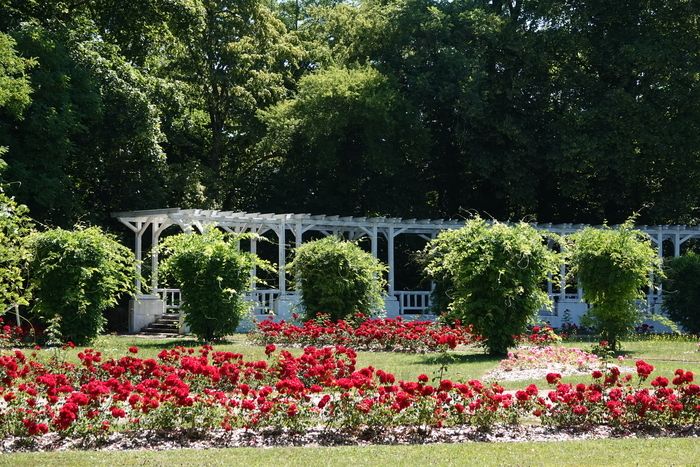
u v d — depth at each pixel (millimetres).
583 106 32156
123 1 29984
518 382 12531
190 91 35062
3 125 23953
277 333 18891
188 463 7496
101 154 28953
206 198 32688
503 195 33469
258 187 36188
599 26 33438
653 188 34125
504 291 16188
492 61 33969
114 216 26531
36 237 17953
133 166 29875
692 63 31500
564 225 29641
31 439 8297
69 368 11547
